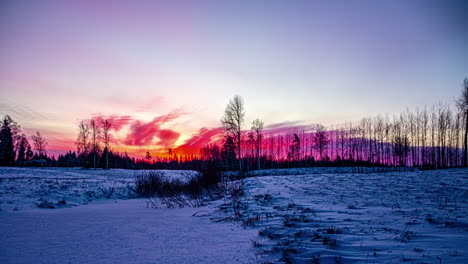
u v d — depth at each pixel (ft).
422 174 57.36
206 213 29.84
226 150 115.96
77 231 21.02
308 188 45.47
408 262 10.41
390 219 19.95
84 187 57.06
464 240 13.28
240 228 20.97
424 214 21.31
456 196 30.42
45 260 13.57
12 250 15.52
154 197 55.21
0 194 42.65
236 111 112.37
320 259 11.86
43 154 199.82
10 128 153.58
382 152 171.94
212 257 13.58
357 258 11.53
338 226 18.35
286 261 12.09
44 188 50.96
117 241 17.60
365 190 39.27
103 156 173.47
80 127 151.02
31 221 25.96
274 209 28.04
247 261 12.68
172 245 16.34
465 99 107.96
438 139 143.13
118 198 53.78
